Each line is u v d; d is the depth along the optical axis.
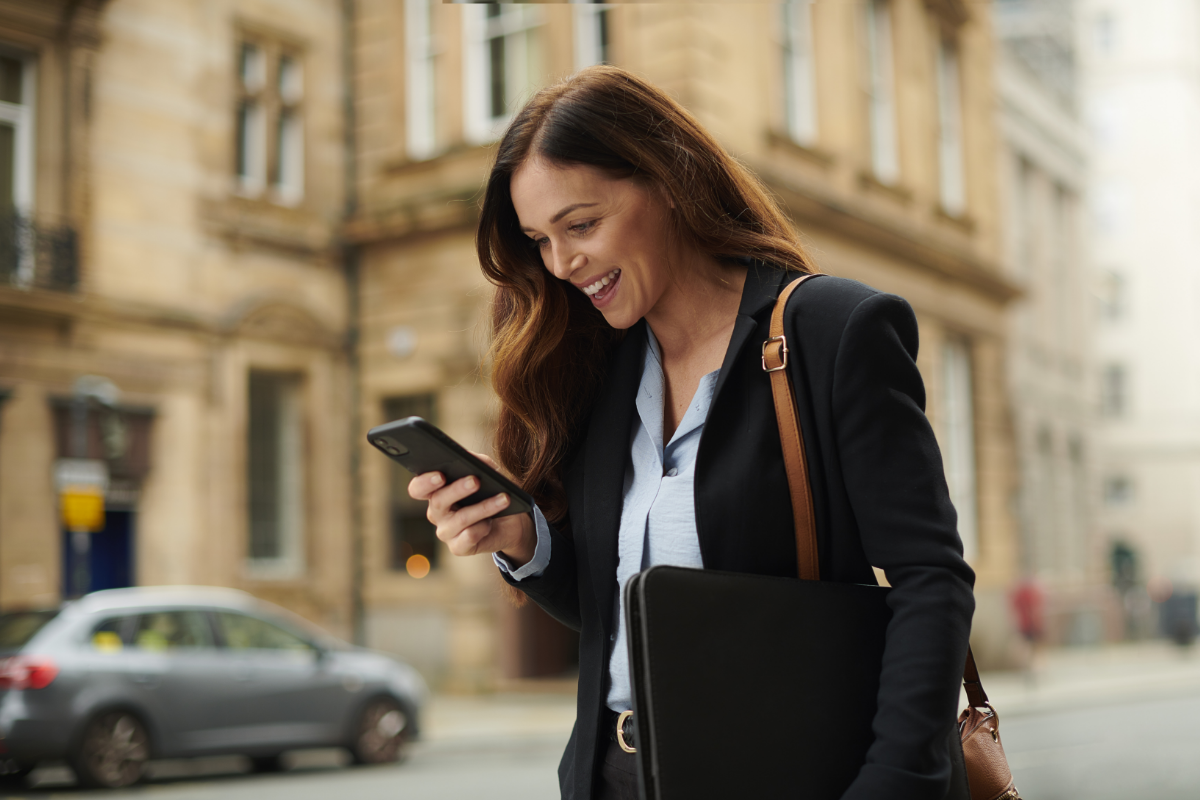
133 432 14.54
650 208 1.60
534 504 1.68
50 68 14.14
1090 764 9.87
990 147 22.81
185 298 15.24
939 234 20.50
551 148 1.58
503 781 9.47
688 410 1.58
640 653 1.32
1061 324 29.67
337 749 10.59
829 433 1.45
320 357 16.70
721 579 1.37
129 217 14.77
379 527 16.69
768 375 1.51
